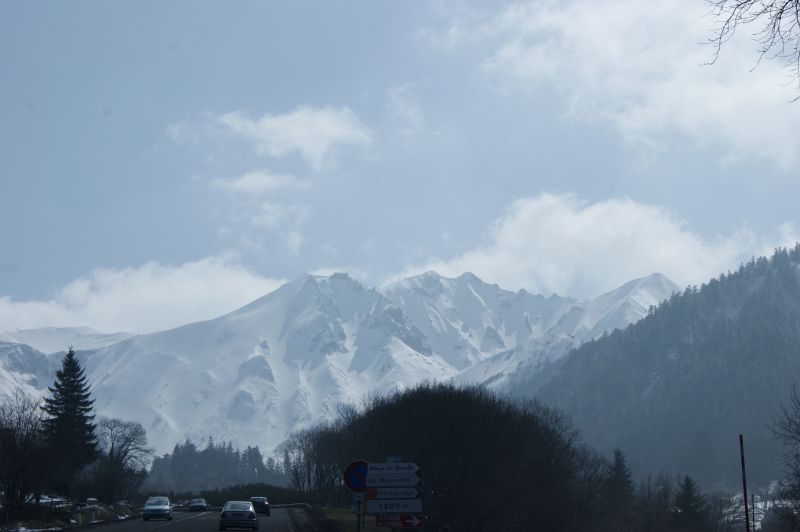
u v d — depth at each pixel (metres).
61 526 121.25
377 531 123.31
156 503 138.88
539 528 136.38
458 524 121.75
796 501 78.00
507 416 140.25
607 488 189.00
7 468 125.12
